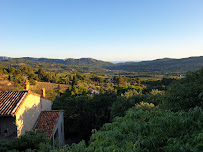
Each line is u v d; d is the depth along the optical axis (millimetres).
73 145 5355
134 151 4266
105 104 21469
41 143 7301
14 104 11570
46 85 85250
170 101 9609
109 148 4562
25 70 105250
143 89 45250
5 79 73188
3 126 11008
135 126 6113
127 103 18297
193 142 4238
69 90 35562
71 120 22250
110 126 7066
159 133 5289
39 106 15680
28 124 12953
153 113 7484
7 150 7066
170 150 4184
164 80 83000
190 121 5391
